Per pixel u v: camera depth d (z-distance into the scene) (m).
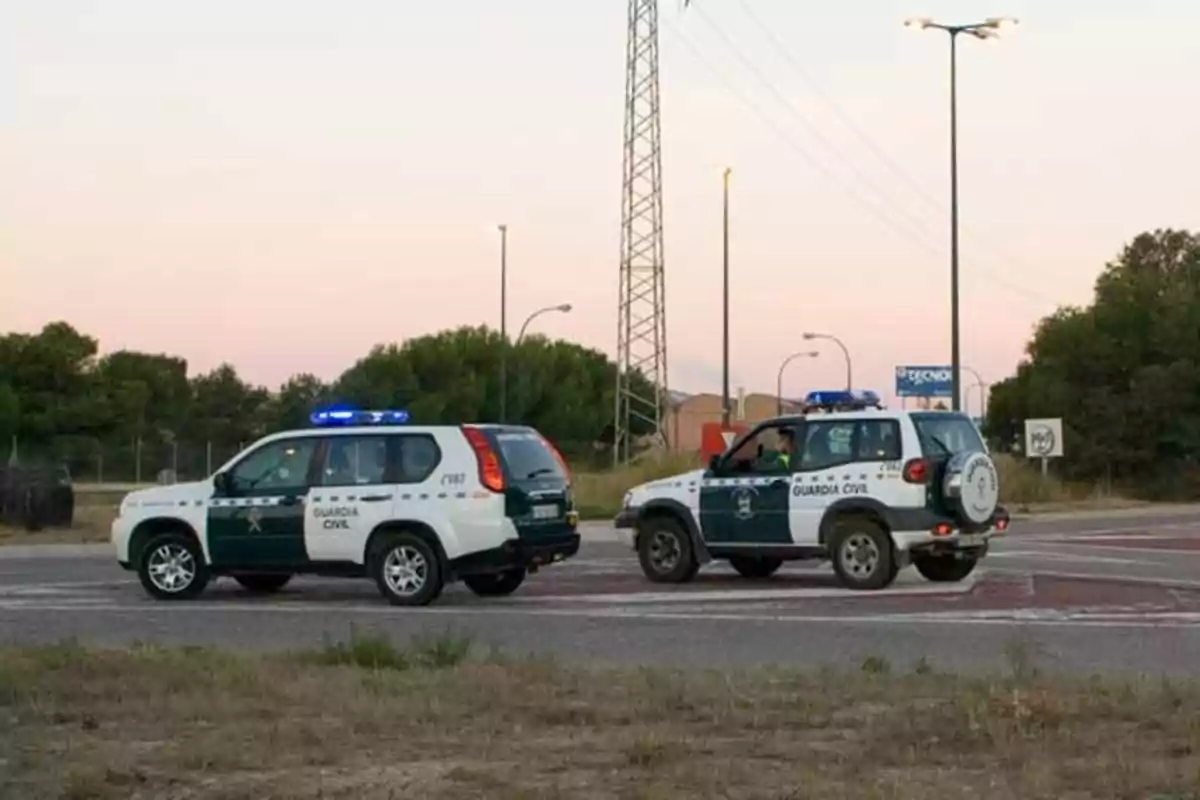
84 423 108.56
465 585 29.52
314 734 12.95
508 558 25.62
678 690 14.93
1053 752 12.09
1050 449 75.00
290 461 26.83
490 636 21.81
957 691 14.86
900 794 10.70
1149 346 95.62
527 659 17.39
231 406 125.00
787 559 30.33
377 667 16.73
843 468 28.67
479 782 11.26
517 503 25.81
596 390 131.12
